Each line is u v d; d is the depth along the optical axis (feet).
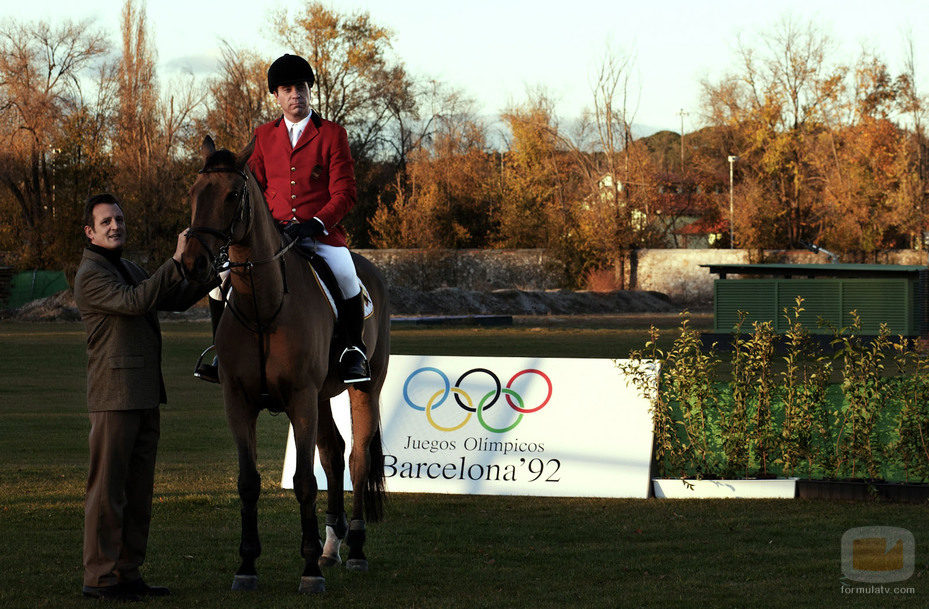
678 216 287.89
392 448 36.65
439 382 37.24
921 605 20.75
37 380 76.23
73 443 47.16
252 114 208.33
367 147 251.39
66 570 23.90
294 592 22.38
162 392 22.59
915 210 223.30
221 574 24.03
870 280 109.19
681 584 22.63
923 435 33.17
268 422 56.44
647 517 30.68
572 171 250.57
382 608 20.90
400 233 236.43
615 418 35.65
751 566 24.35
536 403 36.35
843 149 239.09
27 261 205.16
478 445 36.11
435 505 33.14
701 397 34.91
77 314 168.66
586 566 24.58
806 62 242.58
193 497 33.53
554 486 34.99
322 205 26.68
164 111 196.95
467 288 233.14
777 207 237.45
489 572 24.16
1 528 28.58
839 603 20.92
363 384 26.73
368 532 29.12
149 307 21.18
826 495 33.42
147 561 25.20
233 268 21.99
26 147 207.41
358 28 233.35
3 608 20.53
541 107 260.42
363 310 26.30
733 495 34.06
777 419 35.99
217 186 20.54
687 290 226.79
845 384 34.06
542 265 233.55
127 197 185.78
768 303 113.39
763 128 244.63
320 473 36.83
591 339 120.67
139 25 192.03
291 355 22.67
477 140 271.08
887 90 241.14
